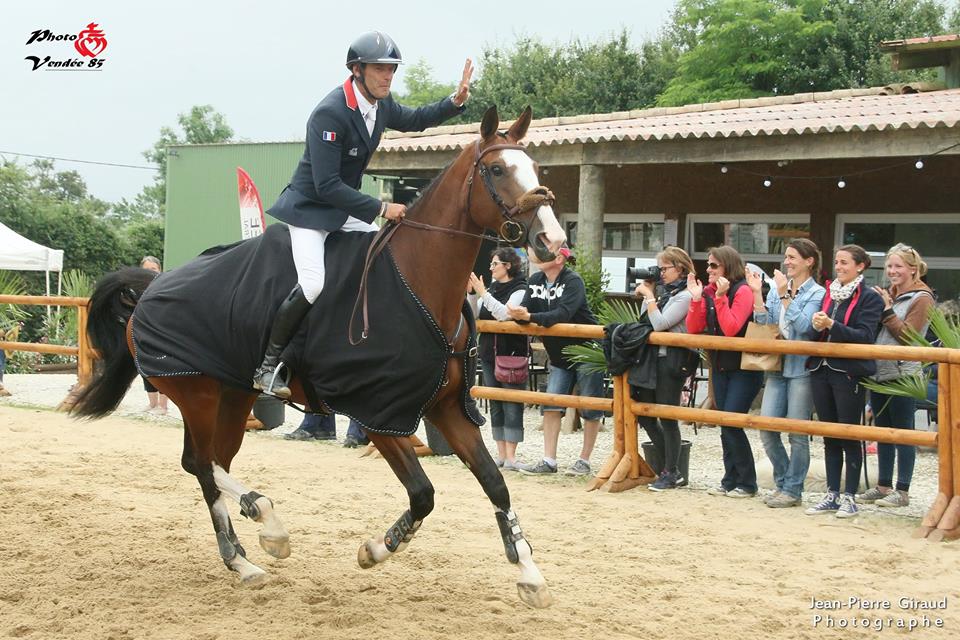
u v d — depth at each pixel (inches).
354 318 201.3
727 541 265.7
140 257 1552.7
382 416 197.5
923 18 1193.4
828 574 234.7
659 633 191.8
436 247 202.4
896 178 593.0
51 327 772.0
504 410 371.6
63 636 185.5
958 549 257.9
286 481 339.3
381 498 315.3
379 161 650.8
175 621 194.7
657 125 574.9
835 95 651.5
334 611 200.5
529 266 531.8
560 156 567.2
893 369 311.7
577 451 416.2
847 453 296.5
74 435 425.4
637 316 373.4
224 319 219.5
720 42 1212.5
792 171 620.4
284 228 220.2
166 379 227.9
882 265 602.5
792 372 307.3
